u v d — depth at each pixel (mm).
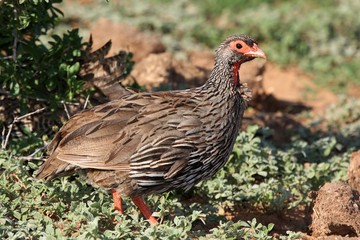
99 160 13219
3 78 15141
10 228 12375
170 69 21203
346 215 13711
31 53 15438
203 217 14102
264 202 15156
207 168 13773
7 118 15719
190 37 28016
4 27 15266
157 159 13273
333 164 16812
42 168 13445
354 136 19688
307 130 19953
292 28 28422
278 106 23266
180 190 15359
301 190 15703
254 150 16203
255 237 12875
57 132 13836
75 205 13289
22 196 13695
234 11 30859
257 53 13930
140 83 20906
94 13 27734
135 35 24141
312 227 14336
